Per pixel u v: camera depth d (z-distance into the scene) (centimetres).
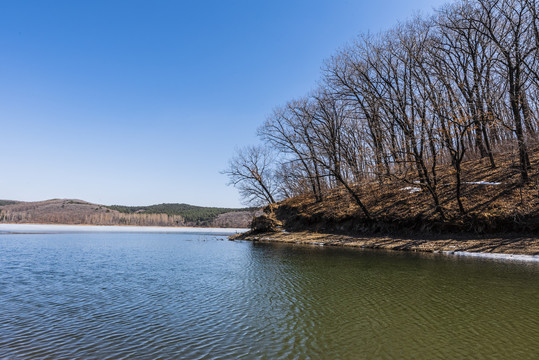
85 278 1537
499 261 1664
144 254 2561
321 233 3278
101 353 698
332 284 1312
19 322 908
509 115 2816
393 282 1304
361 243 2602
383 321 871
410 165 3344
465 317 880
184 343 750
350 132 4381
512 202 2152
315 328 834
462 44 3072
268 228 3941
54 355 688
